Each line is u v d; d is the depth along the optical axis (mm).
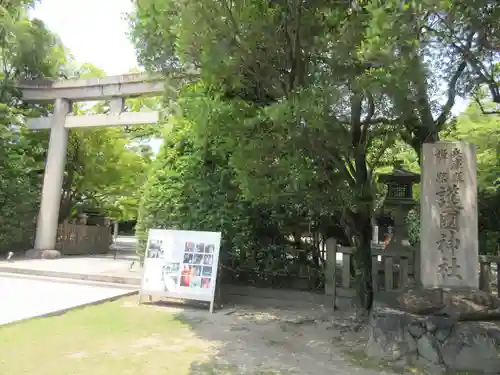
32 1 14789
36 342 4934
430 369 4676
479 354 4672
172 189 8727
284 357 4945
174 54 6168
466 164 5527
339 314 7449
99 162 16797
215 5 5039
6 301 7023
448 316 4973
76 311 6730
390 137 6242
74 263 12438
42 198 14133
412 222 12477
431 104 5715
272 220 8758
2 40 14078
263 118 5074
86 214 19641
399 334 4977
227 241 8320
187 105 6168
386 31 4262
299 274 8984
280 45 5590
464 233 5430
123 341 5223
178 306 7684
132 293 8586
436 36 5156
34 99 14797
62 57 16703
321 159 5781
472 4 4625
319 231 8914
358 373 4496
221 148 6133
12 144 14188
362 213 7051
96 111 17141
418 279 7125
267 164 5398
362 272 7242
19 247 14461
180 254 7660
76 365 4230
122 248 21219
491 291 7141
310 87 4996
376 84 4625
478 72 5793
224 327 6320
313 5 5387
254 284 9172
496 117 9547
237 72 5641
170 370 4246
